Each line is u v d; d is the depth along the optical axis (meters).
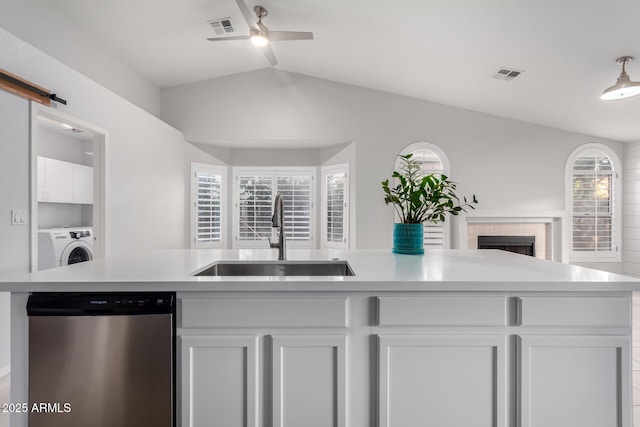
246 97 5.20
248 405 1.27
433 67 4.18
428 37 3.59
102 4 3.40
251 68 5.11
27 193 2.56
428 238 5.11
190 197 5.34
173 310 1.28
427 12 3.20
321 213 5.73
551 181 5.14
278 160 5.82
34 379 1.24
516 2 2.81
